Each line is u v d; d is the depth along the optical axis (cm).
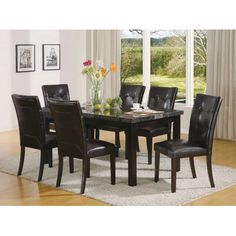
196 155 492
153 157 638
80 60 955
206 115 499
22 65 853
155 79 873
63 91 689
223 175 549
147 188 501
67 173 560
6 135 802
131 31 896
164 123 558
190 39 812
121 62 917
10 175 555
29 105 520
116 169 577
